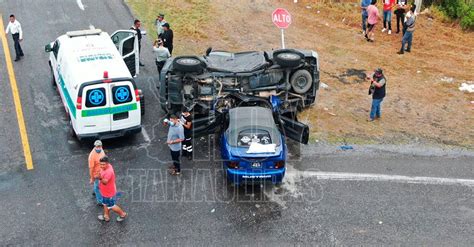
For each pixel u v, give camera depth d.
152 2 21.70
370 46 19.27
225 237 9.45
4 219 9.84
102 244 9.23
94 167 9.56
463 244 9.42
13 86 14.86
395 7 22.52
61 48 13.37
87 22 19.36
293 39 19.42
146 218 9.93
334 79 16.38
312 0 23.20
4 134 12.62
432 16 22.55
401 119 14.08
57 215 9.97
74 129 12.09
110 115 11.81
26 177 11.10
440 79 16.86
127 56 14.26
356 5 22.86
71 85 11.93
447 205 10.51
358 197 10.66
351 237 9.53
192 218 9.95
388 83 16.31
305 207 10.31
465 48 19.81
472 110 14.84
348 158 12.07
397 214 10.19
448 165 11.95
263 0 23.09
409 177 11.41
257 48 18.34
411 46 19.50
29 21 19.31
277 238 9.46
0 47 17.25
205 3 22.14
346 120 13.84
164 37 15.52
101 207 10.23
